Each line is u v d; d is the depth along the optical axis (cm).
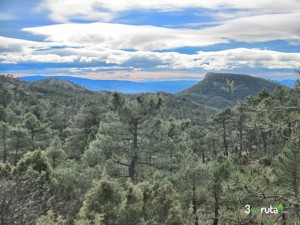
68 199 1628
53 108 9850
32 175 1609
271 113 593
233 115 5403
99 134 2375
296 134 561
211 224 1808
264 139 4866
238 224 543
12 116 8112
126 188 1266
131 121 2241
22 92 14900
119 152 2216
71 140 5519
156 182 1320
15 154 4697
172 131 2367
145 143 2230
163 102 2269
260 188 561
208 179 2116
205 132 6706
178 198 1989
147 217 1222
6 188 1028
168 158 2244
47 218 966
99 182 1127
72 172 1803
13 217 944
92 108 5534
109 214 1085
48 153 3662
